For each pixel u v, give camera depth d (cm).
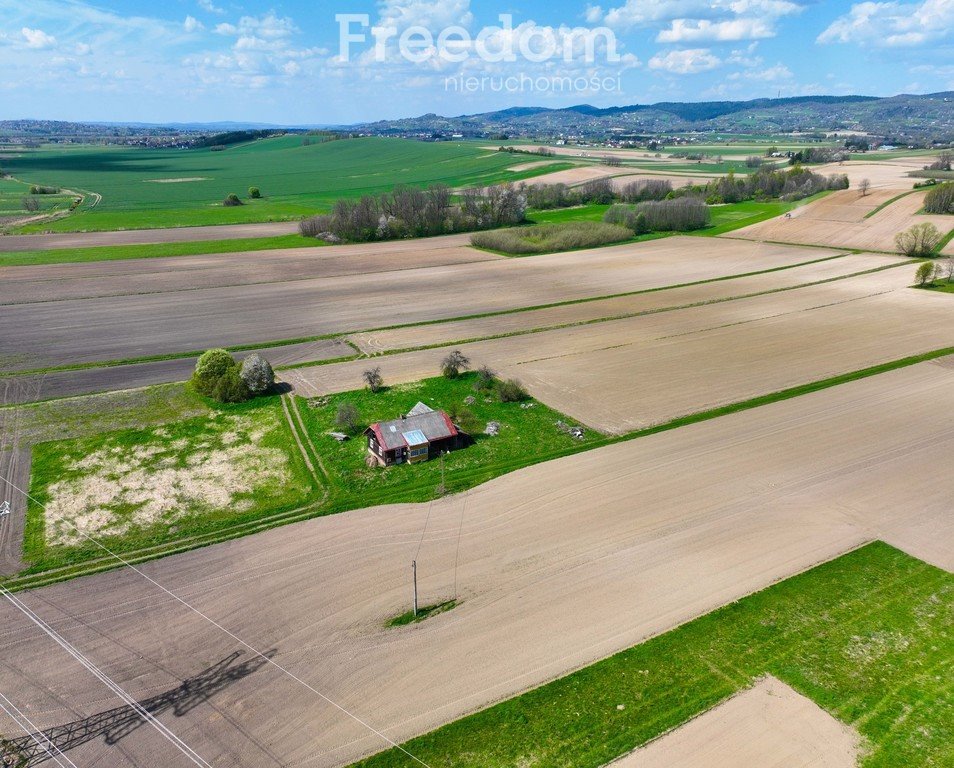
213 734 2208
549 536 3222
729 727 2181
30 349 5956
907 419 4419
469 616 2714
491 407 4762
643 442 4172
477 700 2316
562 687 2353
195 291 7988
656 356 5753
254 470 3931
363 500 3588
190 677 2438
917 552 3055
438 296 7856
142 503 3584
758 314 6981
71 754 2144
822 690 2319
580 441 4225
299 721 2250
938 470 3756
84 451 4141
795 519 3316
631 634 2592
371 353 5950
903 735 2145
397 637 2612
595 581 2897
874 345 5922
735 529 3241
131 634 2645
